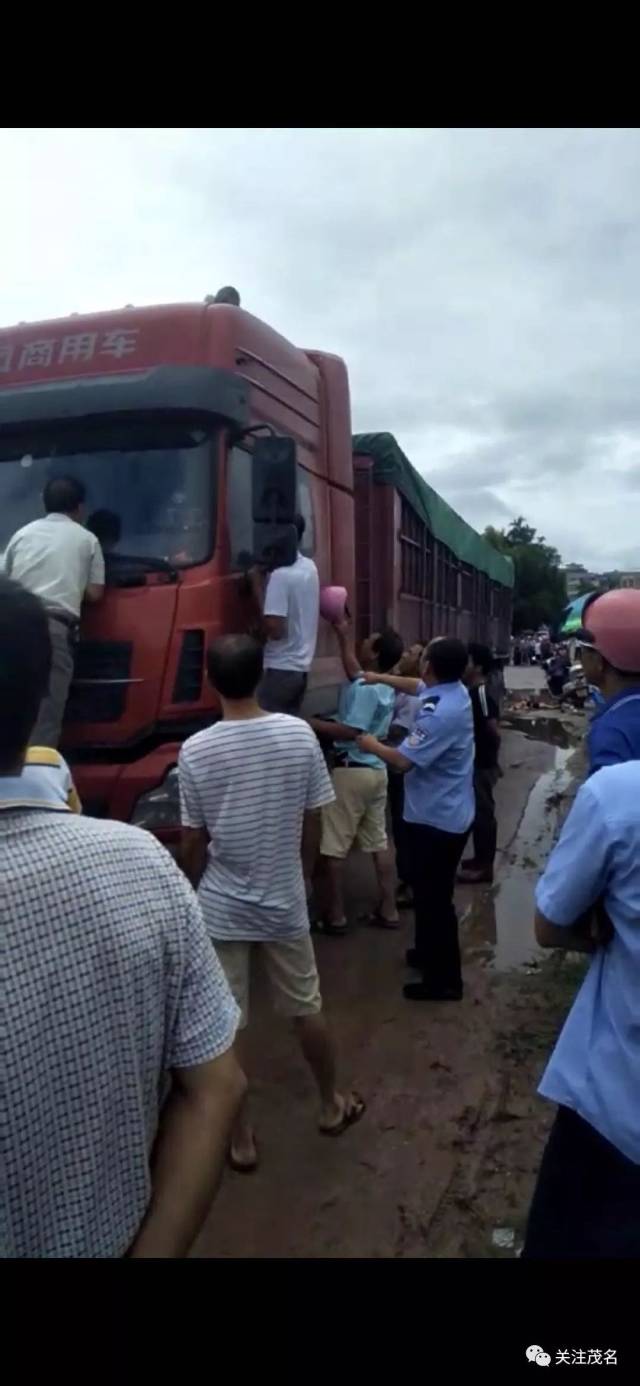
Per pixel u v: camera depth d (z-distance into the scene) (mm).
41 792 1475
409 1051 5062
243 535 5633
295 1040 5262
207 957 1565
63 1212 1357
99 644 5203
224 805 3809
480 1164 4047
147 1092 1468
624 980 2449
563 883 2518
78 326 5723
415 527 10719
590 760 2885
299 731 3922
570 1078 2527
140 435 5484
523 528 106125
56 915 1361
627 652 2820
